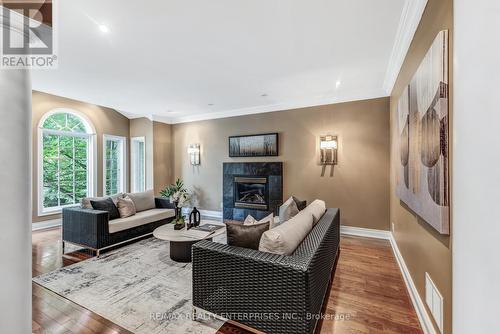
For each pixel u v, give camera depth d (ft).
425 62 5.34
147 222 12.89
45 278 8.31
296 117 15.44
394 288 7.70
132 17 6.70
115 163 19.60
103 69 10.38
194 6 6.25
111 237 10.93
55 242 12.21
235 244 6.04
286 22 7.00
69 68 10.27
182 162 20.36
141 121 19.95
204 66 10.07
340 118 14.08
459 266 3.47
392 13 6.59
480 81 2.91
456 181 3.59
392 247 11.41
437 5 4.91
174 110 18.10
